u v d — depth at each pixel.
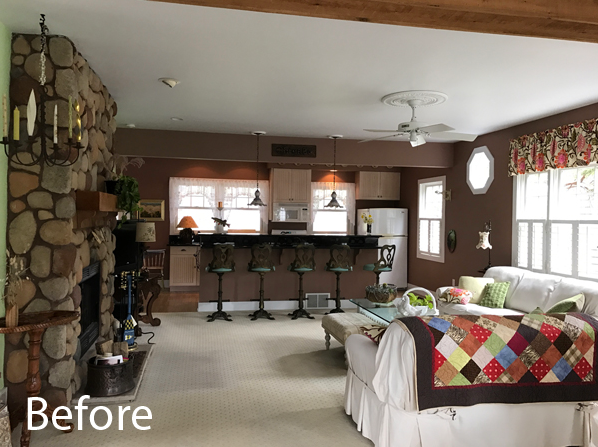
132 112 5.49
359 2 2.12
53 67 3.17
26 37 3.15
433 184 8.33
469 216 7.09
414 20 2.34
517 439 2.69
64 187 3.15
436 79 4.07
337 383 4.02
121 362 3.60
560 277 4.96
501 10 2.22
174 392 3.74
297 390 3.84
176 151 6.62
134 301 5.32
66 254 3.16
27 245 3.12
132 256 5.23
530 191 5.86
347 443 2.91
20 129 3.12
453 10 2.21
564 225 5.29
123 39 3.23
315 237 7.34
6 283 2.96
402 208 9.43
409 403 2.51
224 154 6.77
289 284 7.27
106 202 3.55
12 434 2.93
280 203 9.45
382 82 4.17
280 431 3.07
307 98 4.77
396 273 9.20
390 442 2.61
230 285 7.07
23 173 3.12
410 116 5.58
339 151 7.14
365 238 7.51
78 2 2.69
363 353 3.01
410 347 2.49
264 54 3.50
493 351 2.57
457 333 2.54
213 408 3.43
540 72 3.84
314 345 5.23
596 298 4.25
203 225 9.49
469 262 7.07
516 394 2.61
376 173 9.70
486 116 5.51
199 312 6.96
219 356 4.77
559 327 2.66
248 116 5.65
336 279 7.12
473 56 3.49
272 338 5.52
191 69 3.87
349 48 3.35
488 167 6.61
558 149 5.26
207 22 2.94
